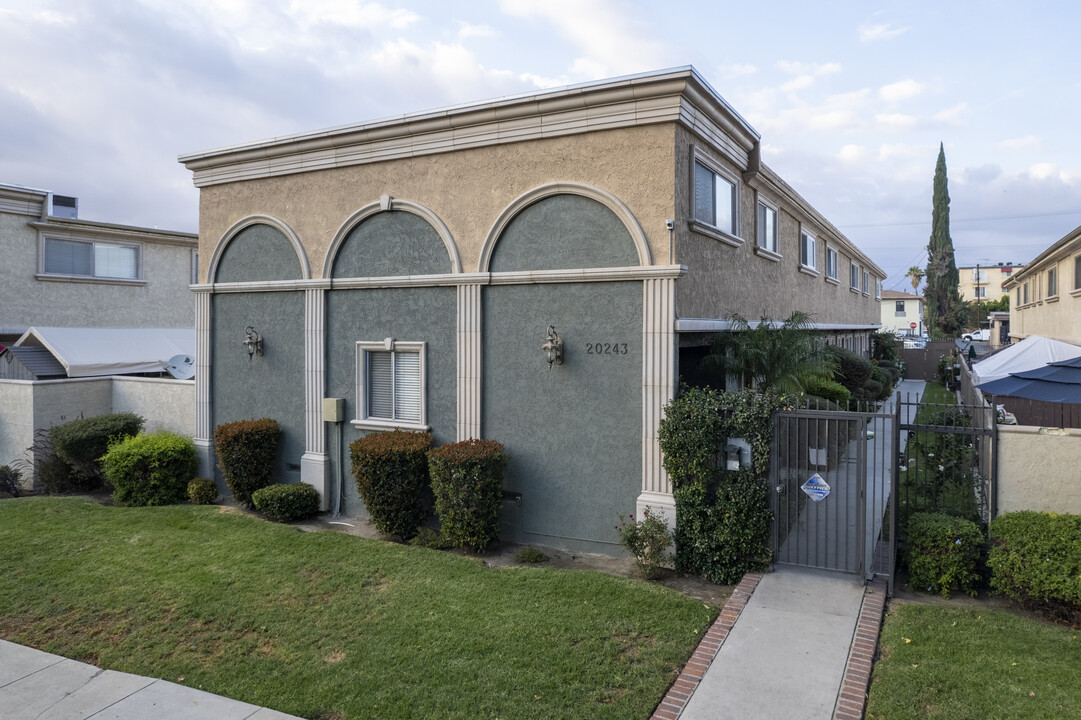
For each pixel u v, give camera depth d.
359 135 11.91
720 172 11.28
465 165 11.12
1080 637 6.89
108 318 22.56
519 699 6.12
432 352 11.58
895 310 90.88
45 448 15.05
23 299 20.39
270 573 9.22
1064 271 23.20
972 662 6.46
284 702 6.17
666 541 9.13
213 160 13.64
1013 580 7.42
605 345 10.00
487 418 11.01
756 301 13.61
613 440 9.98
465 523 10.08
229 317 13.81
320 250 12.65
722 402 9.24
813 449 8.99
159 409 15.36
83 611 8.14
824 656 6.75
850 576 8.71
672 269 9.35
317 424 12.66
